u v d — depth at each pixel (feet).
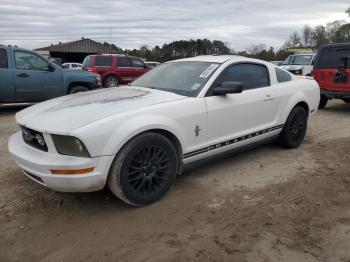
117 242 10.24
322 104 34.37
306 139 21.58
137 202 11.98
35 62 30.55
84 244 10.15
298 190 13.82
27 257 9.59
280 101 17.48
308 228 10.95
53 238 10.45
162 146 12.26
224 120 14.46
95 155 10.71
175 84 14.74
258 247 9.96
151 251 9.81
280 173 15.60
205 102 13.70
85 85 33.99
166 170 12.62
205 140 13.89
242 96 15.31
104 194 13.17
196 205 12.44
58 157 10.86
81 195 13.07
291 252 9.74
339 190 13.83
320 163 16.96
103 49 165.37
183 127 12.93
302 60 53.83
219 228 10.95
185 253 9.70
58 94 31.89
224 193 13.46
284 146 19.02
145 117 11.80
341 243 10.17
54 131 10.71
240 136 15.34
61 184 10.76
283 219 11.51
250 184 14.35
